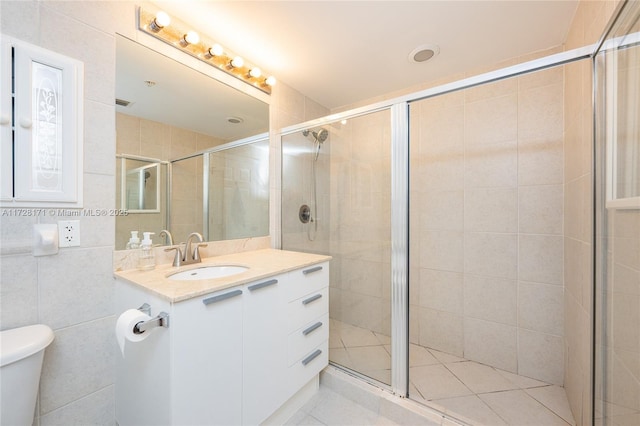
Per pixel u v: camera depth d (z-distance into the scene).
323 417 1.44
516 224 1.78
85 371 1.11
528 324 1.75
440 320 2.07
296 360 1.42
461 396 1.55
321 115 2.56
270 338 1.26
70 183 1.07
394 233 1.57
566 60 1.11
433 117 2.08
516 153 1.78
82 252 1.11
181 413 0.92
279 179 2.12
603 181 1.02
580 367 1.30
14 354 0.81
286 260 1.58
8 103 0.93
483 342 1.90
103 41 1.17
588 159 1.23
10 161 0.94
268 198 2.04
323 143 2.08
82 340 1.11
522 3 1.32
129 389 1.11
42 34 1.00
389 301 1.63
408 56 1.79
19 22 0.95
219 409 1.04
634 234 0.80
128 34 1.27
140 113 1.32
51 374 1.03
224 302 1.05
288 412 1.43
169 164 1.46
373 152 1.76
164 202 1.43
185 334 0.92
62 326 1.06
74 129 1.08
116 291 1.20
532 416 1.40
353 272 1.89
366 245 1.82
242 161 1.86
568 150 1.54
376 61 1.85
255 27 1.52
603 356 1.01
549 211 1.68
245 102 1.88
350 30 1.54
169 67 1.45
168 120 1.45
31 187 0.97
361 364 1.71
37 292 1.00
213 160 1.68
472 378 1.73
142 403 1.03
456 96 1.99
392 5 1.34
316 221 2.15
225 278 1.14
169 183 1.46
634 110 0.80
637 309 0.78
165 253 1.43
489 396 1.55
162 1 1.32
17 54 0.94
